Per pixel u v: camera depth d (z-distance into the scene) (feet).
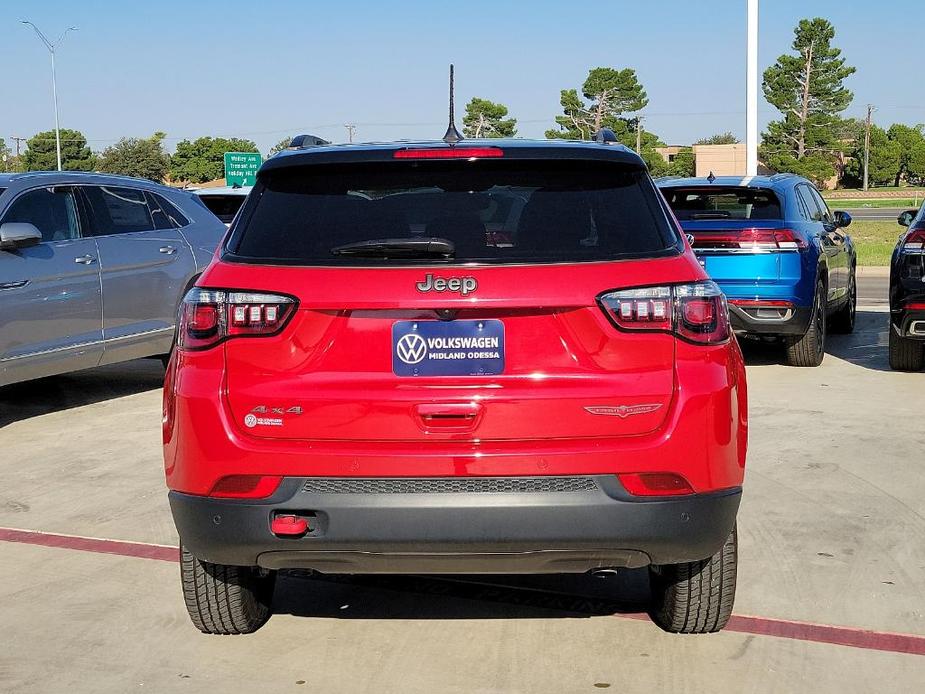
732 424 10.89
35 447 23.34
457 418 10.54
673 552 10.76
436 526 10.43
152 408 27.61
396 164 11.57
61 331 26.07
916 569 15.08
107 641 13.07
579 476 10.50
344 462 10.49
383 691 11.66
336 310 10.61
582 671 12.05
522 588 14.67
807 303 30.04
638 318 10.59
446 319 10.55
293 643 12.95
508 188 11.41
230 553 10.87
